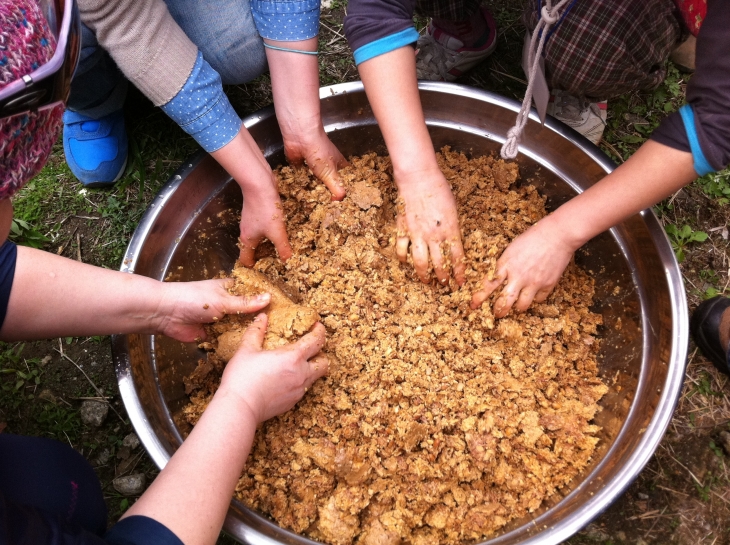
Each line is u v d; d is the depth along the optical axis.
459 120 0.79
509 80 1.01
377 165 0.82
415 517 0.63
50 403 0.84
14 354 0.85
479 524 0.62
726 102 0.52
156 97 0.66
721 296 0.86
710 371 0.85
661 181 0.58
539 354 0.71
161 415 0.65
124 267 0.67
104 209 0.93
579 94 0.87
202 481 0.48
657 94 1.00
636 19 0.73
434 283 0.72
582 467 0.65
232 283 0.67
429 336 0.70
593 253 0.76
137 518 0.45
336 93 0.76
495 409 0.67
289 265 0.74
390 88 0.63
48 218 0.93
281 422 0.67
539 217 0.78
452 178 0.79
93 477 0.63
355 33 0.62
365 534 0.62
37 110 0.34
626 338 0.72
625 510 0.79
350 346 0.69
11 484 0.54
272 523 0.61
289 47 0.69
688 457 0.81
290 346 0.60
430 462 0.65
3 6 0.32
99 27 0.61
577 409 0.70
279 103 0.73
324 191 0.76
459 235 0.68
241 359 0.58
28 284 0.56
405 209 0.67
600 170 0.72
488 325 0.69
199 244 0.77
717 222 0.93
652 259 0.69
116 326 0.61
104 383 0.85
